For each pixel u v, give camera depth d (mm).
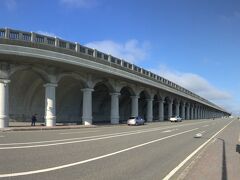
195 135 33438
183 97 109688
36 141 22250
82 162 13867
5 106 38844
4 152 16031
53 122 44844
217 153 18031
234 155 17250
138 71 66375
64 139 24562
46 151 16938
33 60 40719
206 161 14898
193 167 13148
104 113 76625
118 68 56250
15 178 10211
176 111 110125
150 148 20578
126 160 15055
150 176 11500
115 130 39781
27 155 15219
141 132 36844
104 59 52312
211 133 37875
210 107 186500
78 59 44969
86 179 10484
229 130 44719
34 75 46656
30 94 49531
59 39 42594
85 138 26094
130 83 67125
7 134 28953
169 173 12141
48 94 44906
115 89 61188
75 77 50125
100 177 10930
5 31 36500
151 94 80312
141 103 100938
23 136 26688
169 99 98438
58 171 11648
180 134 34938
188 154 17984
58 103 56406
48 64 43781
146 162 14742
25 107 49781
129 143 23188
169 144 23578
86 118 52344
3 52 35906
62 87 53594
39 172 11320
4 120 38406
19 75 45031
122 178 10961
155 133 35562
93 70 49562
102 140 24891
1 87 39000
